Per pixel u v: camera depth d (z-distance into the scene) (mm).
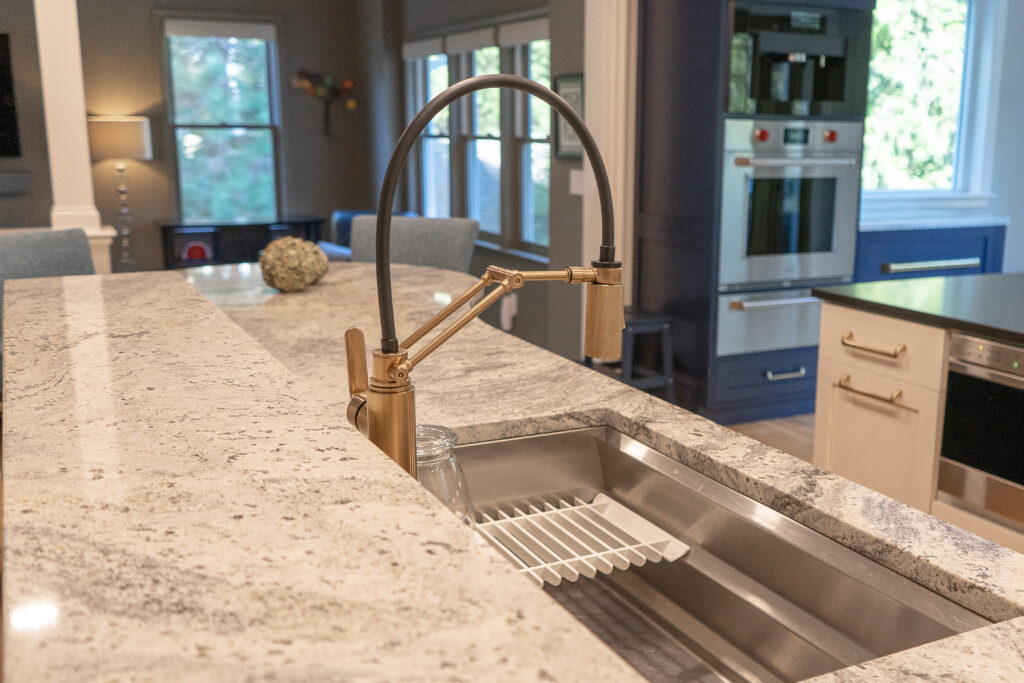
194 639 530
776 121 4043
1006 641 811
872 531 1034
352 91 8039
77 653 512
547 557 1181
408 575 619
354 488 784
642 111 4438
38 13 4688
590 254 4562
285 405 1051
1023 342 2107
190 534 685
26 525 701
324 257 2752
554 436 1459
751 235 4125
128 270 7250
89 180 4883
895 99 5113
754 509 1169
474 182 6734
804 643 1021
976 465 2275
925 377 2410
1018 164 5387
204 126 7660
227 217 7891
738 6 3871
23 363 1275
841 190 4289
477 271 6715
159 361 1280
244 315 2361
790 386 4414
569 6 4594
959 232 4836
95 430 954
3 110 6840
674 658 1093
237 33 7566
